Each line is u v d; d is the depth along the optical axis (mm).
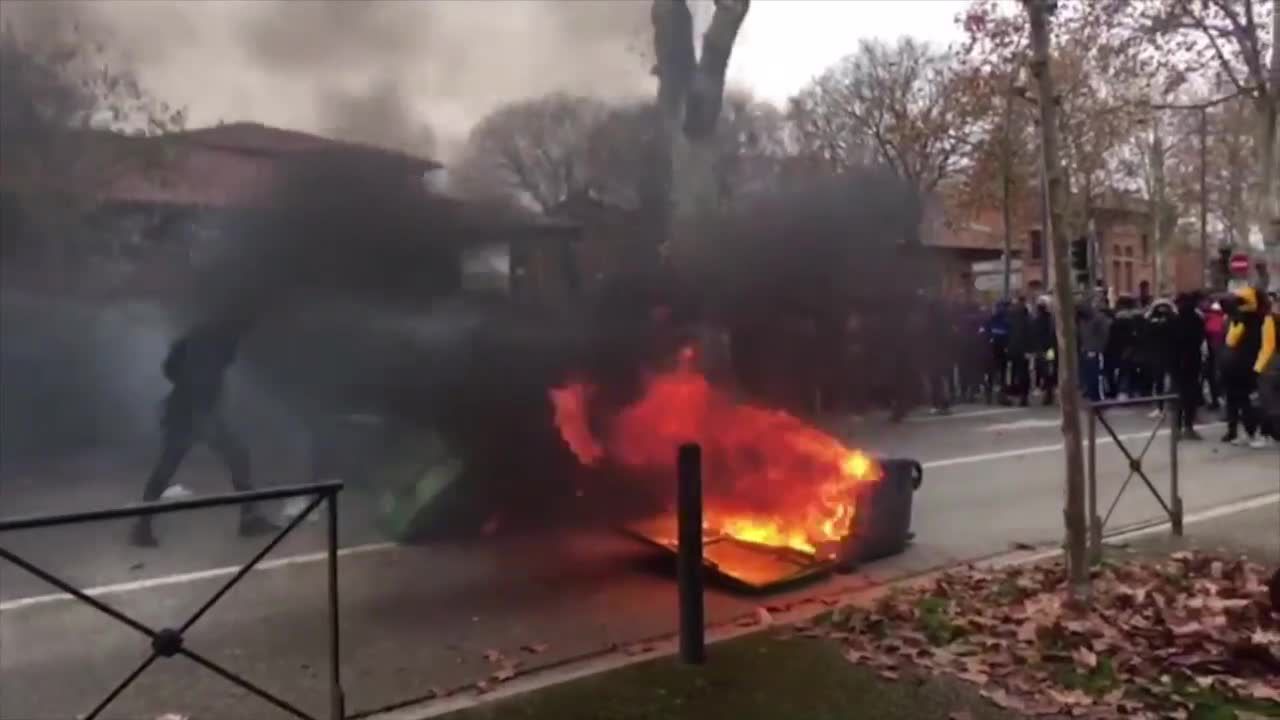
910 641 4121
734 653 4031
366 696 3793
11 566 5695
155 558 5879
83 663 4207
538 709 3486
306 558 5859
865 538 5750
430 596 5082
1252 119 32188
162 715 3660
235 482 6617
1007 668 3793
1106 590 4758
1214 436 11234
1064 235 4402
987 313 15094
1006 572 5227
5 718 3650
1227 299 11297
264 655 4262
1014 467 9070
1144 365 13555
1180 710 3379
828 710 3441
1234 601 4473
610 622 4664
